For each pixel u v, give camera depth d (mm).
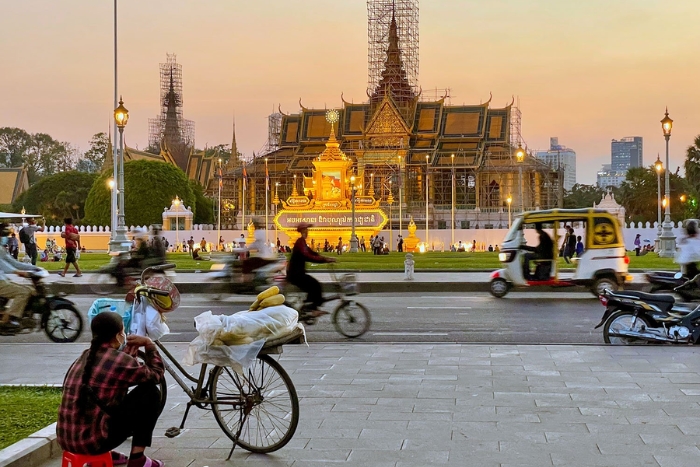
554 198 118375
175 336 16109
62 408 6305
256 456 7566
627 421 8531
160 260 24047
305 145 123500
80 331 15906
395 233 87500
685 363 11875
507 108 119500
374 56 119625
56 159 164500
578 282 23422
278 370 7703
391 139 113625
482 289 26766
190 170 148000
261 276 23047
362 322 16031
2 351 13891
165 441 8117
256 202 117438
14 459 7020
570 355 12672
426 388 10312
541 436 8000
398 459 7344
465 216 105188
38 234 80438
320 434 8203
